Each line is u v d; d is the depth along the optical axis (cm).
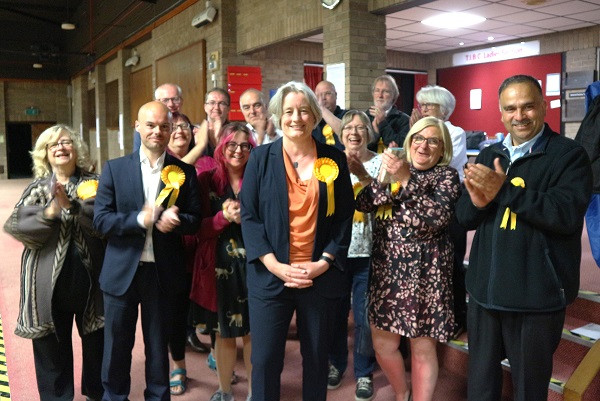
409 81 1280
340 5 616
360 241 296
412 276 239
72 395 263
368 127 298
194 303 279
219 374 280
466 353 311
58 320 251
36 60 2052
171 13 1034
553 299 195
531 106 200
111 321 242
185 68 980
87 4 1703
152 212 231
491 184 194
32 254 248
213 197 270
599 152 296
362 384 295
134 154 251
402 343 321
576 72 974
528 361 201
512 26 952
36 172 258
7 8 1709
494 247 205
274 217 216
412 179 240
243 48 838
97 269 256
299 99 214
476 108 1183
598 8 819
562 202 188
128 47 1405
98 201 242
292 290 217
